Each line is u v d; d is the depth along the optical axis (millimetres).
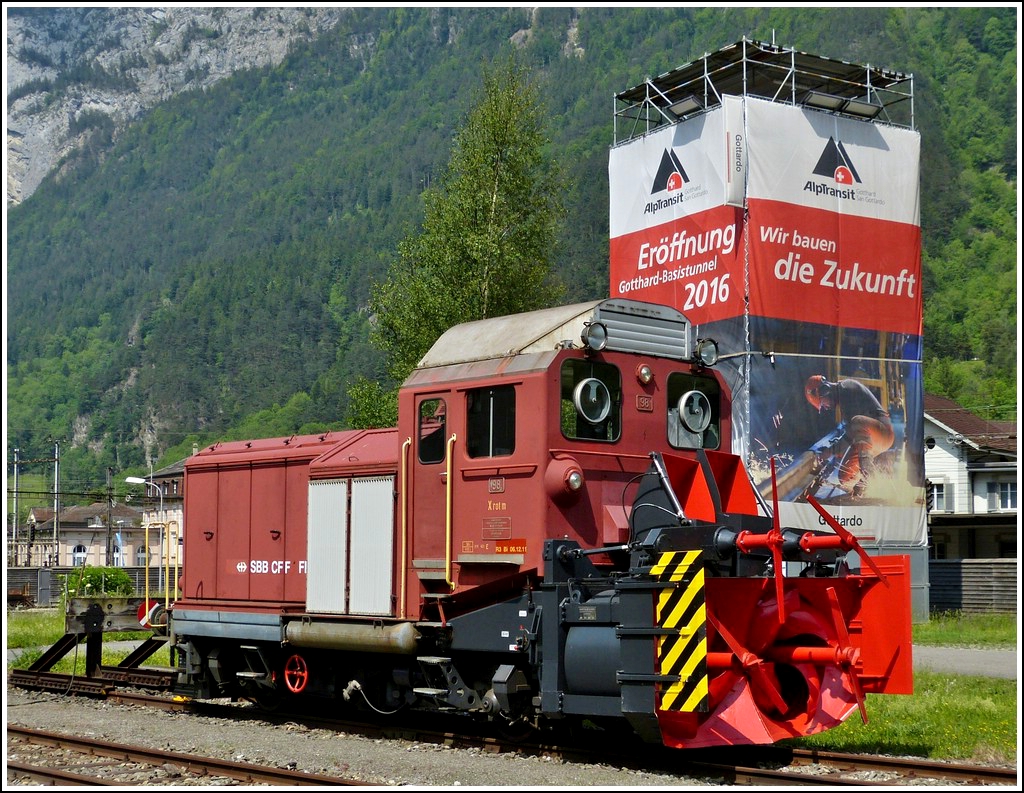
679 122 29906
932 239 135625
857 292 29562
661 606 10102
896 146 30594
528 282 34906
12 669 18828
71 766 11305
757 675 10492
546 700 10891
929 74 161375
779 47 30125
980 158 145625
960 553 45562
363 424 34344
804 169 28984
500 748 11703
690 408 12516
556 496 11234
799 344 28469
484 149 35156
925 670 20250
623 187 31453
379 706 13266
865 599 11320
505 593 11688
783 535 10711
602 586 10953
